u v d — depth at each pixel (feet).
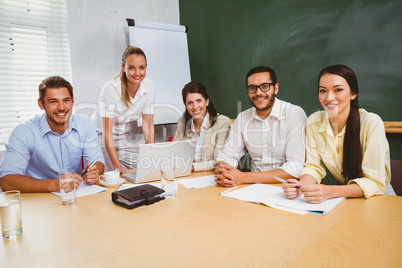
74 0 9.43
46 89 5.41
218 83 11.61
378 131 4.33
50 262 2.56
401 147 7.82
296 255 2.56
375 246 2.67
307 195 3.80
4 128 8.32
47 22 9.04
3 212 3.08
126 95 8.59
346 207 3.68
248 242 2.83
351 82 4.72
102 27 10.12
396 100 7.82
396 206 3.66
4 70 8.29
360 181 4.09
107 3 10.20
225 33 11.14
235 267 2.40
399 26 7.59
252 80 5.86
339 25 8.52
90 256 2.65
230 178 4.76
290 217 3.42
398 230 2.98
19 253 2.74
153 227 3.25
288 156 5.52
